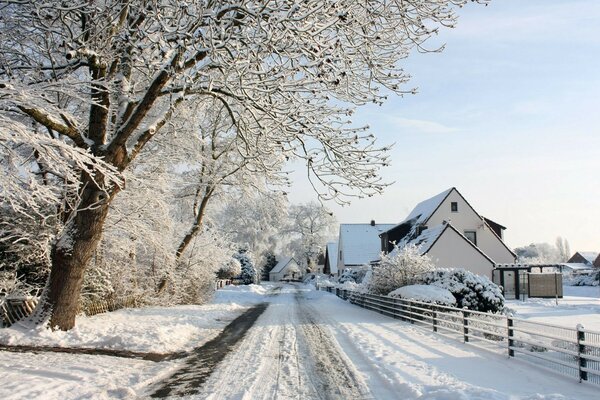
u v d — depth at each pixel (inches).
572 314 965.2
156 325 569.9
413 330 636.1
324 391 309.0
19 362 356.5
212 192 982.4
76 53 405.7
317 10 355.6
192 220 1061.8
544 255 5285.4
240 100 427.5
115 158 460.8
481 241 1617.9
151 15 376.2
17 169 319.0
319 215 3474.4
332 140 423.2
